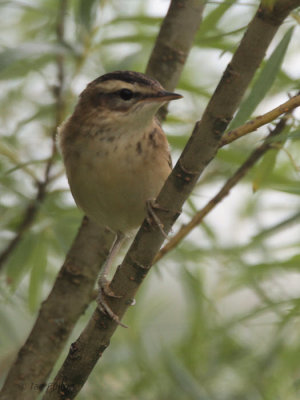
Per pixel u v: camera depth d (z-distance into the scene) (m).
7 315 10.59
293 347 10.66
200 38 9.41
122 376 11.09
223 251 10.04
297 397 10.40
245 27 7.84
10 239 10.57
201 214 8.72
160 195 6.67
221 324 10.66
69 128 8.94
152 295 12.64
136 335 10.77
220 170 12.09
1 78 10.33
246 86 6.18
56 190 10.16
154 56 9.48
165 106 9.95
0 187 10.32
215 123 6.26
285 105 6.57
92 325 7.10
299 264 9.36
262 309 9.32
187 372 9.77
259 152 8.48
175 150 10.89
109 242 9.48
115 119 8.53
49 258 12.04
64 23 10.56
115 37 10.10
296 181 9.69
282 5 5.84
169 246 8.70
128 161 8.43
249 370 10.73
